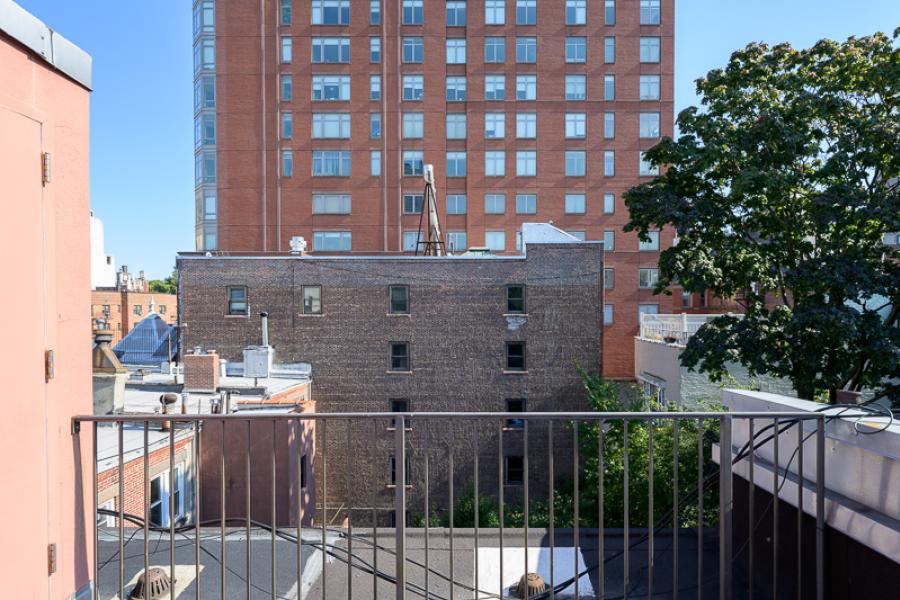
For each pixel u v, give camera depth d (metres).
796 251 15.40
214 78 44.66
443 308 28.44
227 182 44.50
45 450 3.33
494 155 45.47
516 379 28.41
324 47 45.03
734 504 5.34
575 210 45.50
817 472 3.88
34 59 3.26
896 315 14.45
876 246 14.47
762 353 14.04
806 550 4.23
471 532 6.30
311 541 5.98
